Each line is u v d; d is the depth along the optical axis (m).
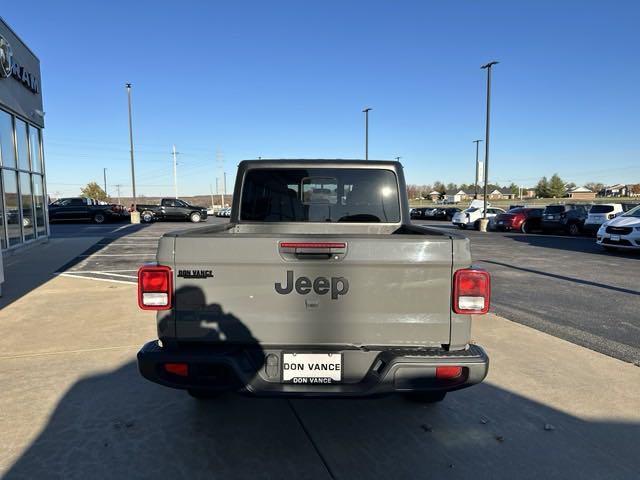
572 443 3.00
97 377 3.97
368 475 2.64
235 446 2.93
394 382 2.54
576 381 3.97
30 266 10.30
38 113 13.90
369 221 4.28
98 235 19.72
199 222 32.59
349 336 2.61
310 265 2.56
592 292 7.73
